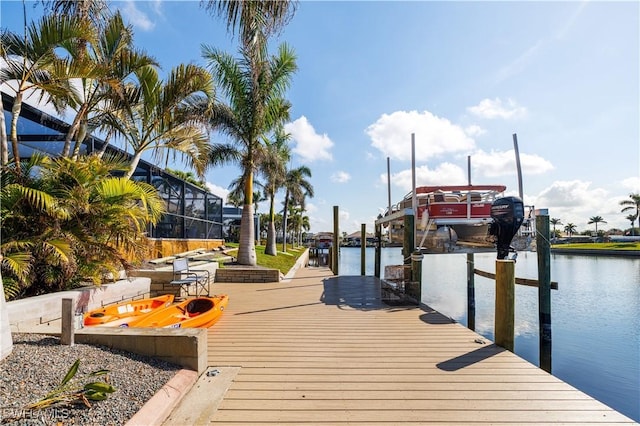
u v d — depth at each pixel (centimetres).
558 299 1393
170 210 1273
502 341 424
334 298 777
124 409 228
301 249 4300
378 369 349
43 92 569
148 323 454
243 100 1198
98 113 738
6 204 457
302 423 245
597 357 722
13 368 260
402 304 707
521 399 286
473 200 937
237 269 1066
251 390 298
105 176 570
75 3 532
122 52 677
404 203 1064
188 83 792
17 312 377
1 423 197
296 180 2631
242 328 512
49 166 520
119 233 557
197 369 315
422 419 253
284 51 1211
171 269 890
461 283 1803
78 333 323
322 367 353
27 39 529
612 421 254
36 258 474
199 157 921
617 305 1279
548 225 649
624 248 4572
